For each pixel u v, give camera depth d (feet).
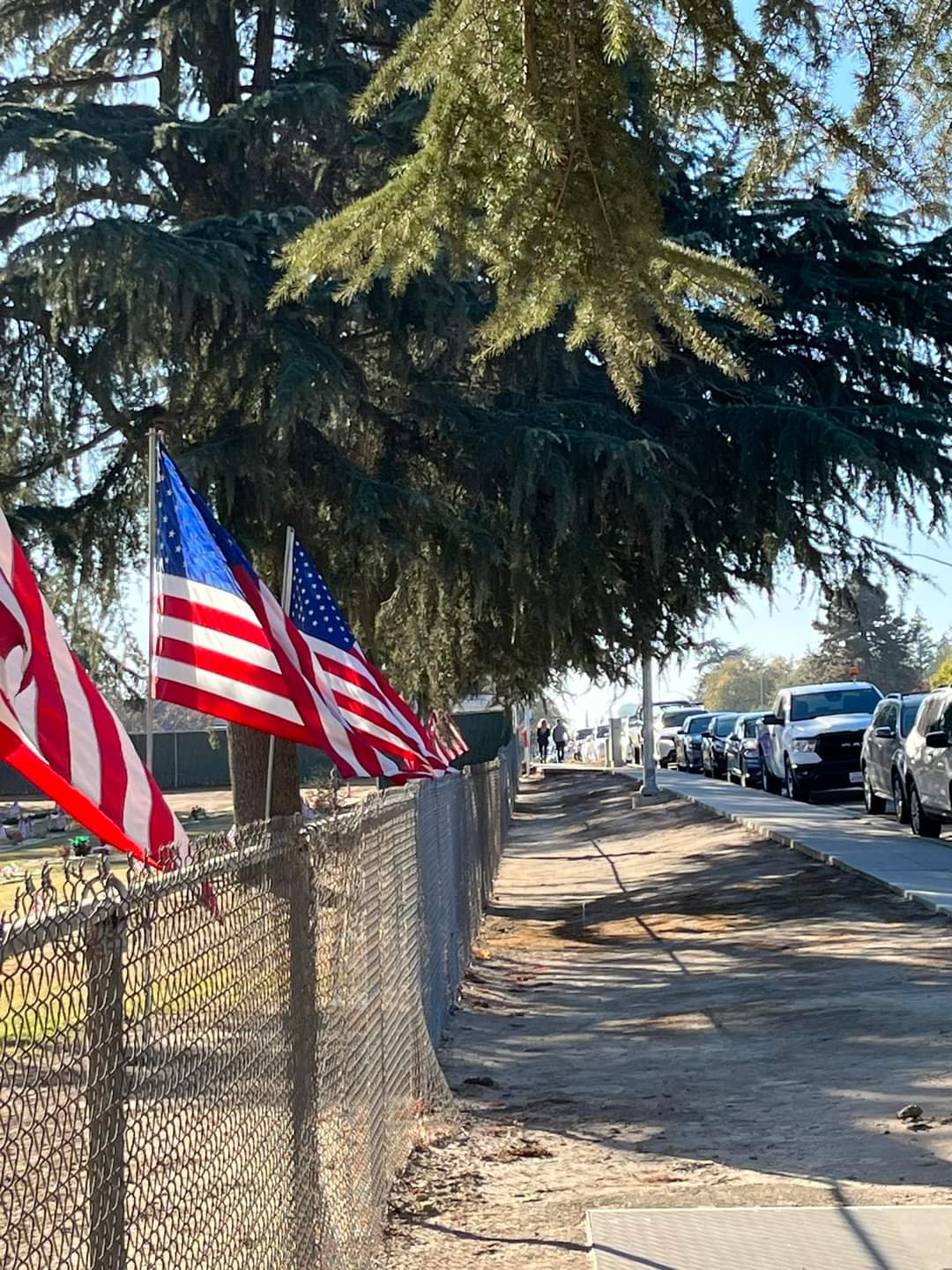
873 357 60.03
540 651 61.26
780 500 57.16
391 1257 19.20
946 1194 20.44
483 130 16.57
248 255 47.39
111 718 14.80
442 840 38.45
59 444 55.16
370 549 51.19
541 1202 21.30
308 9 54.65
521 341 50.98
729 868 73.15
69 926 8.42
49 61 56.85
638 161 16.81
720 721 162.81
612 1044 34.76
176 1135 10.78
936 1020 33.06
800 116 17.24
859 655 370.12
